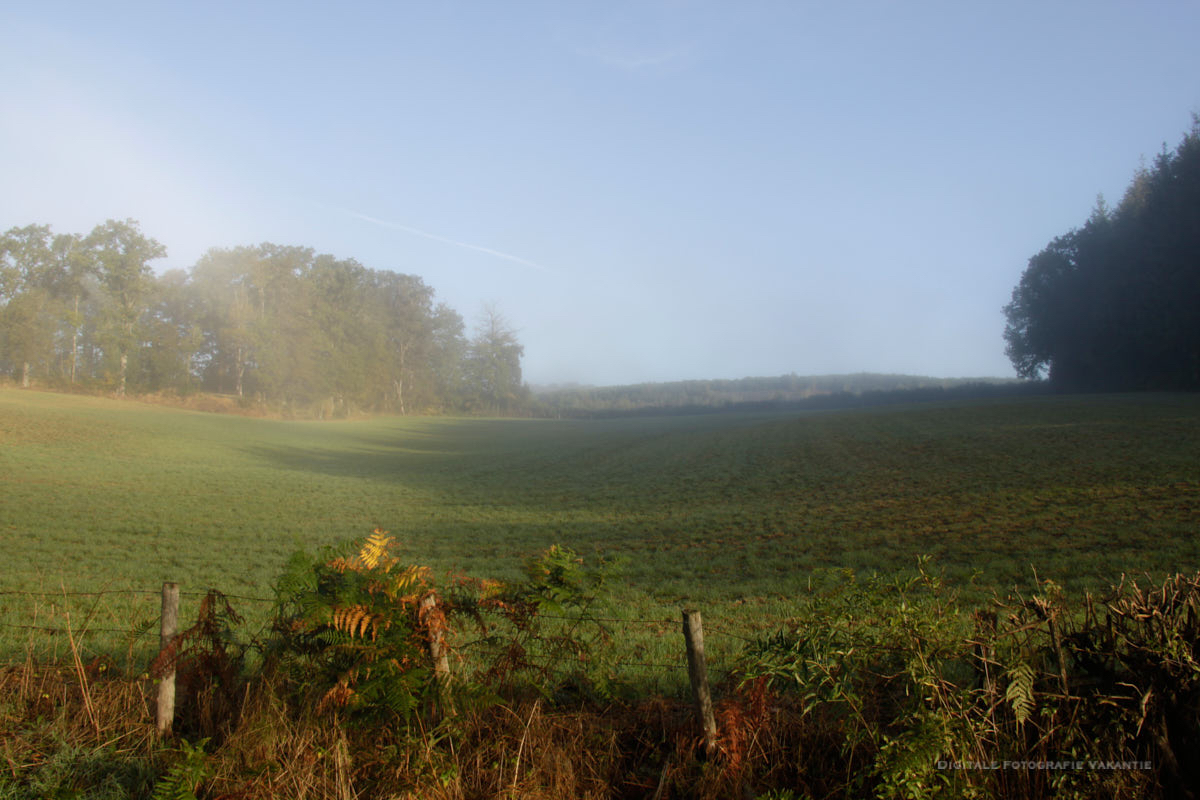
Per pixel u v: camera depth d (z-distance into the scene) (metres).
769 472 33.41
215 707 4.70
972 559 13.74
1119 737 3.40
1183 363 69.38
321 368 90.38
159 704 4.47
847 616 4.01
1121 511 16.98
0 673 5.15
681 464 40.44
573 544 18.83
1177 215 65.44
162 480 32.09
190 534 20.05
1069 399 63.00
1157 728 3.39
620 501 27.61
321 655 4.51
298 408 90.19
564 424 100.06
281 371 86.38
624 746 4.27
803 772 3.78
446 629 4.31
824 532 18.16
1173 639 3.41
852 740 3.62
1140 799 3.32
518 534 20.81
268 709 4.28
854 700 3.70
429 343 126.81
